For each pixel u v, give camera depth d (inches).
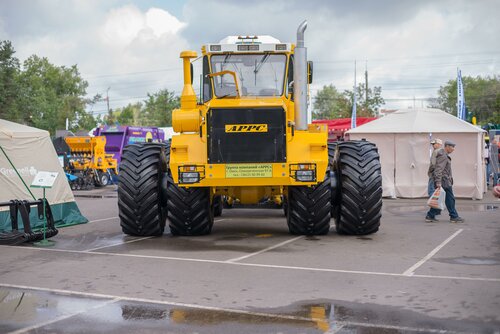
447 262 303.6
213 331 191.0
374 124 722.8
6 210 425.1
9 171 436.1
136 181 391.5
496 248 347.9
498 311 209.3
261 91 403.9
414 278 264.5
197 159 361.4
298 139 361.7
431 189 491.8
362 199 383.9
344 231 398.3
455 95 3794.3
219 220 513.3
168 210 390.3
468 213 544.4
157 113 3316.9
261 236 402.0
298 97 367.2
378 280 261.3
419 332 187.0
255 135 355.3
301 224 389.7
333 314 208.4
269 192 387.5
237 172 355.9
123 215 395.2
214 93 404.8
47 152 480.4
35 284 259.6
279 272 280.2
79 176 1015.6
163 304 224.2
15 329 195.2
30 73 3189.0
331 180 398.0
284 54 406.0
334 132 1127.6
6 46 2218.3
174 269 289.1
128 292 243.6
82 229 456.1
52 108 2780.5
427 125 701.3
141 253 336.2
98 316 209.2
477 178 687.7
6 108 2204.7
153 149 408.8
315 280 262.2
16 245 371.2
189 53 382.6
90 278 270.8
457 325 193.5
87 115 3346.5
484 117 3137.3
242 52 404.5
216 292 242.2
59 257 327.0
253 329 192.5
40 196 459.5
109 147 1206.9
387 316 205.0
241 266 295.3
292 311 212.8
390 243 366.9
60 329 194.9
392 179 708.0
